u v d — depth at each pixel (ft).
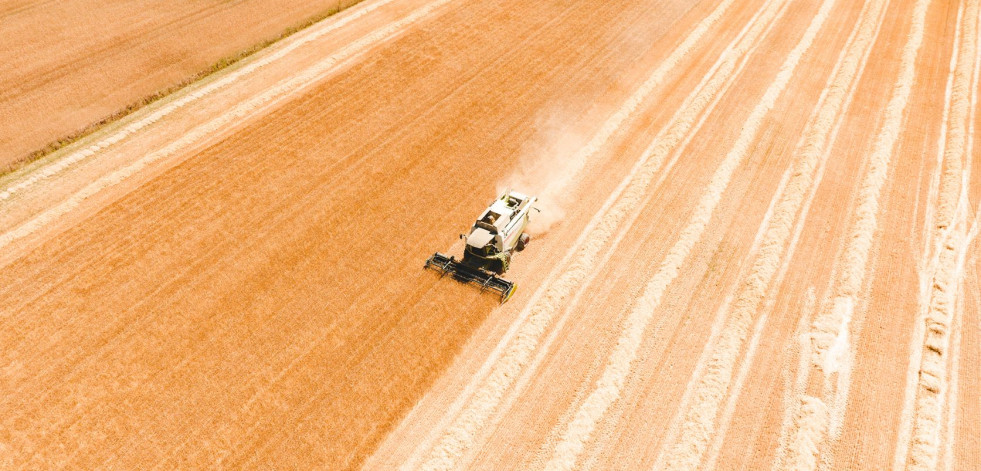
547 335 65.00
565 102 108.06
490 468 52.80
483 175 89.92
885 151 93.61
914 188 87.04
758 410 57.26
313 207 82.58
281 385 59.06
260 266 72.90
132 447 53.31
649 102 108.58
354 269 73.10
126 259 73.10
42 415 55.62
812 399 57.62
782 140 97.50
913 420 56.54
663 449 54.24
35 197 82.64
